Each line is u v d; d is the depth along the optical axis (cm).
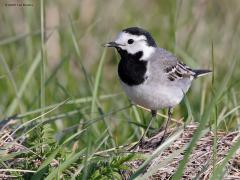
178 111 1491
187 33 1922
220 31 1973
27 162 1080
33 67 1527
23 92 1558
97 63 1905
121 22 2044
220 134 1176
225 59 1791
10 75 1497
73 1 2023
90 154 1101
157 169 1014
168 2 1970
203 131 1104
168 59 1305
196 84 1650
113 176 1024
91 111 1341
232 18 2005
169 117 1306
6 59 1808
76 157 1016
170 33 1652
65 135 1375
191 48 1853
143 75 1262
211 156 1101
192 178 1066
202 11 1995
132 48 1288
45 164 1018
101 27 1992
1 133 1182
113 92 1747
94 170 1033
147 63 1277
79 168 1022
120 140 1427
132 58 1284
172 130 1269
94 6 2039
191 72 1373
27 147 1130
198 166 1088
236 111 1334
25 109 1555
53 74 1546
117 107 1543
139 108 1410
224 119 1262
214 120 1170
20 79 1698
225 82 985
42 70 1308
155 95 1268
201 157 1110
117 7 2059
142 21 2041
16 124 1304
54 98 1623
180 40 1891
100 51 1945
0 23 1967
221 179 988
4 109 1598
